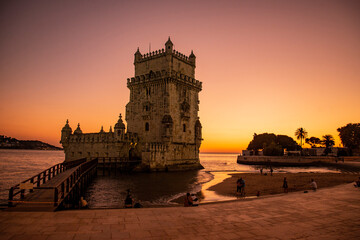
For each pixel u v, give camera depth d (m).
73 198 28.42
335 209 17.12
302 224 13.62
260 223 13.70
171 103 71.06
